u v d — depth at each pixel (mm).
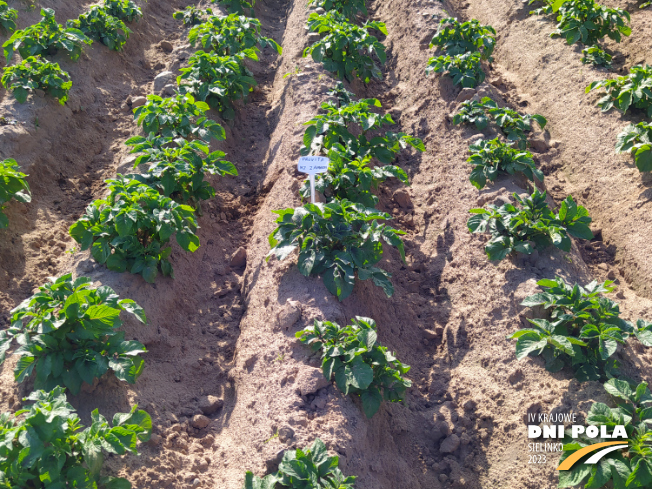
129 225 4809
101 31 8844
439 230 6234
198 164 5934
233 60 7773
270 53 9844
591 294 4547
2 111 6898
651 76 6656
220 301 5598
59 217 6391
